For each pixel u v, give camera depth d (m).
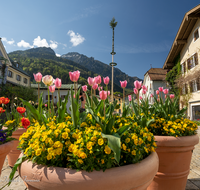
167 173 2.18
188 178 2.87
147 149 1.52
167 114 2.85
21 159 1.37
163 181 2.20
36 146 1.24
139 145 1.41
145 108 2.76
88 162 1.15
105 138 1.25
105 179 1.08
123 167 1.18
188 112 16.31
